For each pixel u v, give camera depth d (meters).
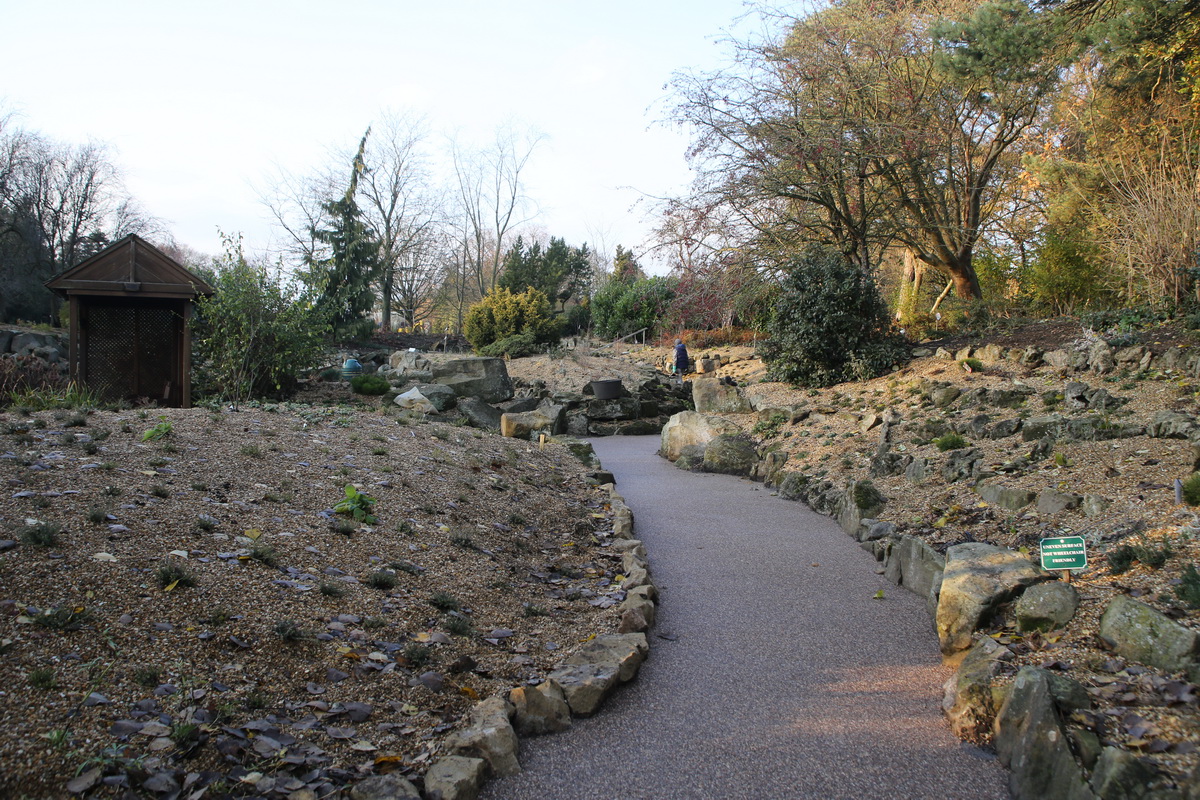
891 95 14.33
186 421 6.84
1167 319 9.70
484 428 14.97
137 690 2.89
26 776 2.32
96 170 40.94
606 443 16.47
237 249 13.11
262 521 4.79
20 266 38.00
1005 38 10.89
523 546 6.07
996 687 3.53
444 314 55.59
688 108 14.16
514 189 48.69
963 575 4.55
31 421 5.98
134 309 13.70
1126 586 4.07
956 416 9.20
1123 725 2.95
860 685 4.12
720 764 3.25
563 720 3.57
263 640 3.48
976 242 16.97
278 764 2.71
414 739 3.12
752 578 6.20
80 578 3.49
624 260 36.38
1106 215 13.24
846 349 13.40
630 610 4.78
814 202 14.59
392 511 5.73
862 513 7.51
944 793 3.03
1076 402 8.20
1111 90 14.70
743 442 12.10
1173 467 5.59
